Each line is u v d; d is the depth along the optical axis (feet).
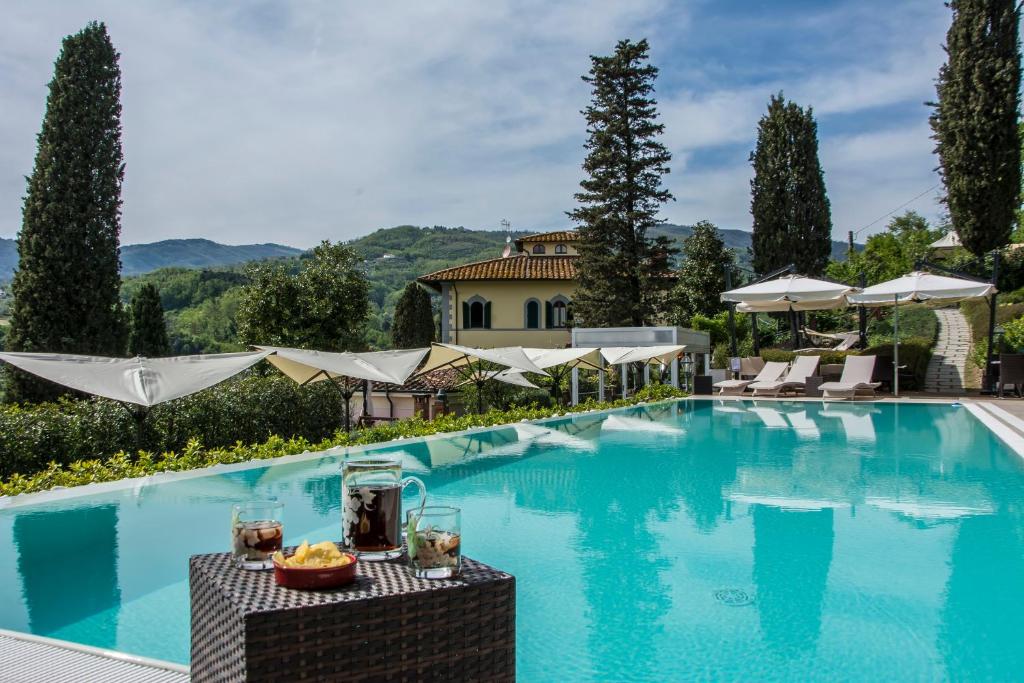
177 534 24.36
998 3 95.86
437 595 8.86
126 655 13.04
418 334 177.37
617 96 123.44
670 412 66.64
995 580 19.67
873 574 20.31
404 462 39.75
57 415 37.40
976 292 69.82
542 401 91.09
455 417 55.11
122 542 23.44
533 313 140.36
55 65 77.61
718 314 137.28
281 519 10.25
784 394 79.92
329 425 55.67
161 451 41.22
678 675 14.53
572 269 143.23
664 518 27.07
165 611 17.88
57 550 22.63
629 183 121.70
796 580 19.94
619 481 34.37
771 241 121.29
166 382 37.99
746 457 41.14
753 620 17.22
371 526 10.25
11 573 20.67
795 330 98.58
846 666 14.78
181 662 15.14
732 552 22.62
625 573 20.68
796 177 120.26
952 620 17.06
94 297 77.15
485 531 25.32
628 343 84.64
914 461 38.81
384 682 8.54
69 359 39.70
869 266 140.26
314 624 8.15
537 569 21.15
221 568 9.77
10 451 33.94
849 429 52.75
